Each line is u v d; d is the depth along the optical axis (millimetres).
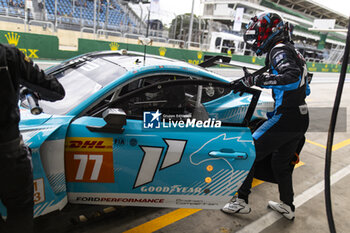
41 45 10367
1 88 1170
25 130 1583
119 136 1752
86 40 11430
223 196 2002
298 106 2061
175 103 1917
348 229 2459
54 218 1911
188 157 1854
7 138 1215
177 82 1876
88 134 1718
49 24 14023
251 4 36625
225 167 1930
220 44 19969
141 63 2217
